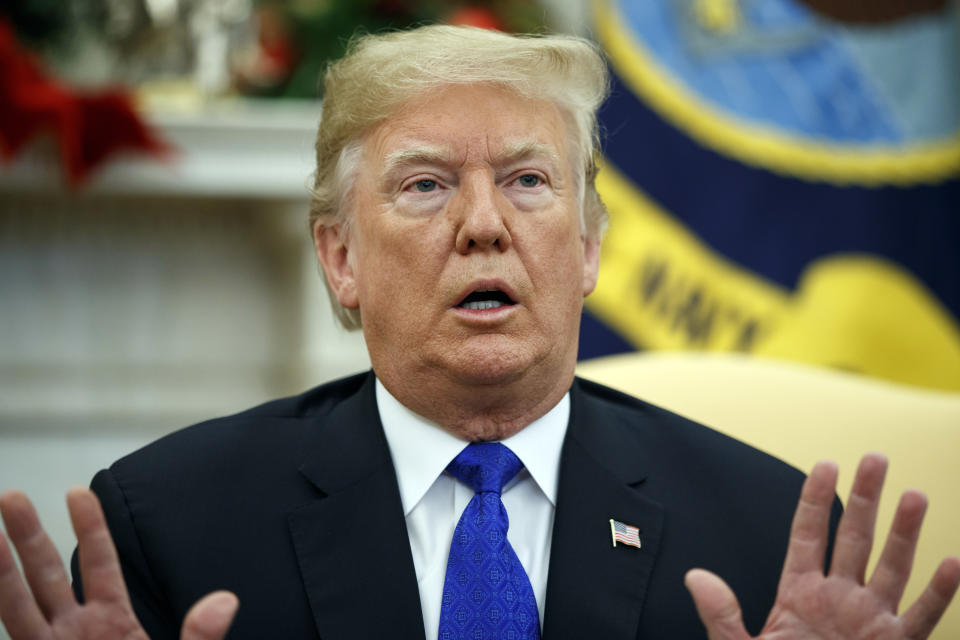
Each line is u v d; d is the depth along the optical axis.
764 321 5.47
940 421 3.10
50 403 6.52
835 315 5.45
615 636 2.34
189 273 6.59
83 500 2.07
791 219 5.54
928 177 5.54
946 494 2.97
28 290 6.49
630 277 5.50
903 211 5.52
